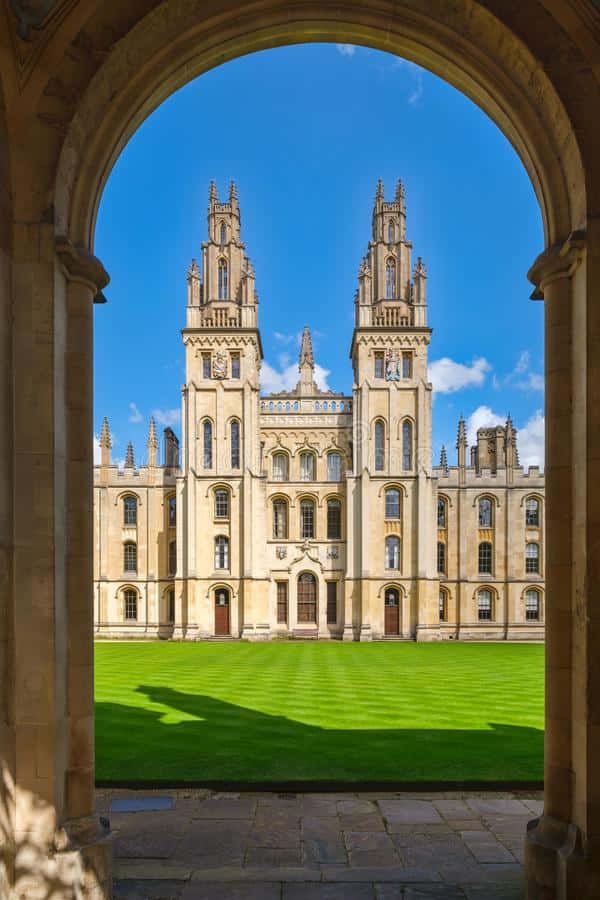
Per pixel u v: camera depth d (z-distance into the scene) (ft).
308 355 196.54
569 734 25.70
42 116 25.32
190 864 30.12
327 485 187.42
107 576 191.11
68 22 24.72
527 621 188.24
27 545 25.09
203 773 43.52
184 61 28.84
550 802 25.98
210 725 57.21
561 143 26.61
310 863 30.17
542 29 25.40
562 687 25.90
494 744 50.90
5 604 24.91
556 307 26.81
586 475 24.72
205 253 191.52
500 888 27.17
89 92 25.77
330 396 191.31
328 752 48.62
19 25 24.34
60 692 25.57
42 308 25.46
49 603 25.02
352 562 179.11
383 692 75.66
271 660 113.50
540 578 188.75
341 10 28.53
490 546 191.83
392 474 180.45
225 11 27.96
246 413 182.09
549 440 26.91
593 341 24.80
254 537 180.34
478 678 88.94
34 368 25.40
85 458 27.30
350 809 37.65
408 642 168.04
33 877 24.11
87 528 27.20
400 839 33.12
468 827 34.83
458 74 29.76
